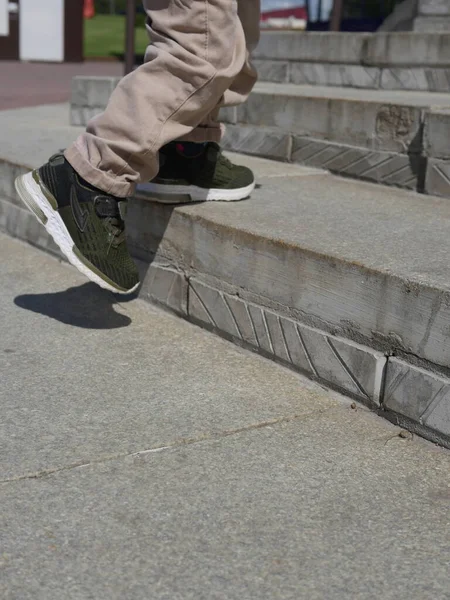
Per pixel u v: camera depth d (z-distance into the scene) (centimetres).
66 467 164
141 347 228
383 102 301
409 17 567
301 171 325
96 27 2464
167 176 242
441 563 138
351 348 195
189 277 244
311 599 128
